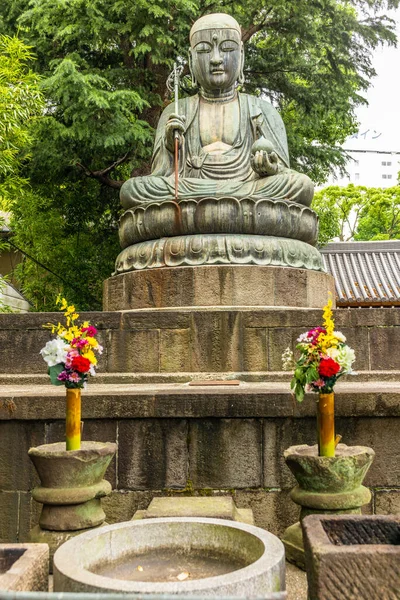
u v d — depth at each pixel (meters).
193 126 9.84
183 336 7.16
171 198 8.69
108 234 18.52
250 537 2.88
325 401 3.82
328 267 19.08
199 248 8.16
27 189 16.55
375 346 7.11
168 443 4.64
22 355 7.21
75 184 17.48
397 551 2.52
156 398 4.61
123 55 16.17
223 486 4.58
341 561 2.52
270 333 7.12
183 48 14.71
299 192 8.85
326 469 3.67
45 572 2.66
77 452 3.78
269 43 17.38
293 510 4.52
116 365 7.18
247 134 9.77
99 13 13.30
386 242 19.94
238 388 5.39
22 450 4.68
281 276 8.11
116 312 7.28
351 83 18.17
